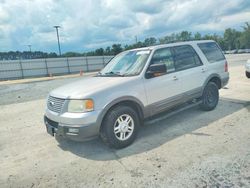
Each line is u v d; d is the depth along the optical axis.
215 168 3.28
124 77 4.56
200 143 4.18
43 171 3.69
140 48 5.35
